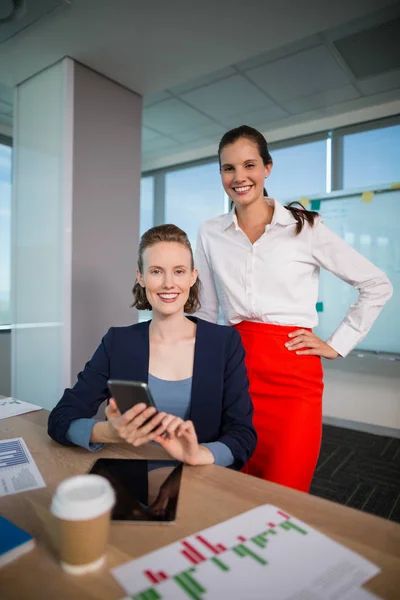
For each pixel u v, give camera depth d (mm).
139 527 641
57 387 2604
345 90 3205
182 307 1138
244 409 1098
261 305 1470
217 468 865
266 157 1461
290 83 3100
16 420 1166
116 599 488
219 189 4414
